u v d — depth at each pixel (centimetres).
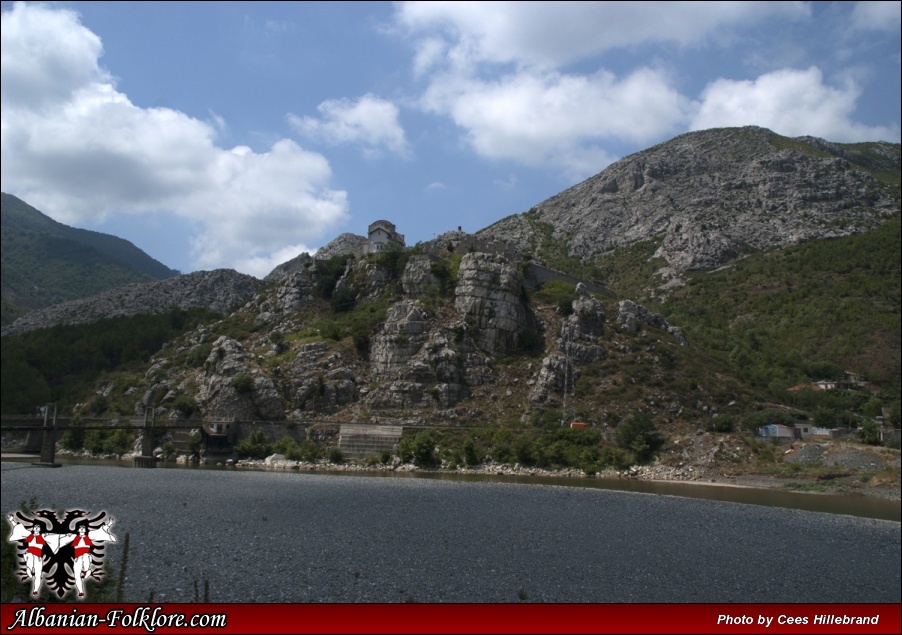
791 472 11412
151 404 15725
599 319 16112
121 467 11762
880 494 10206
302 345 15312
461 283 15975
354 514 7012
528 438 12512
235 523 6394
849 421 14700
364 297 17175
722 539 6669
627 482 11144
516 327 15712
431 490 8875
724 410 14188
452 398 14062
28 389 17438
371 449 12838
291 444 13012
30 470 10788
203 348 17188
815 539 6912
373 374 14825
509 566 5228
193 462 12925
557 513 7556
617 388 14312
